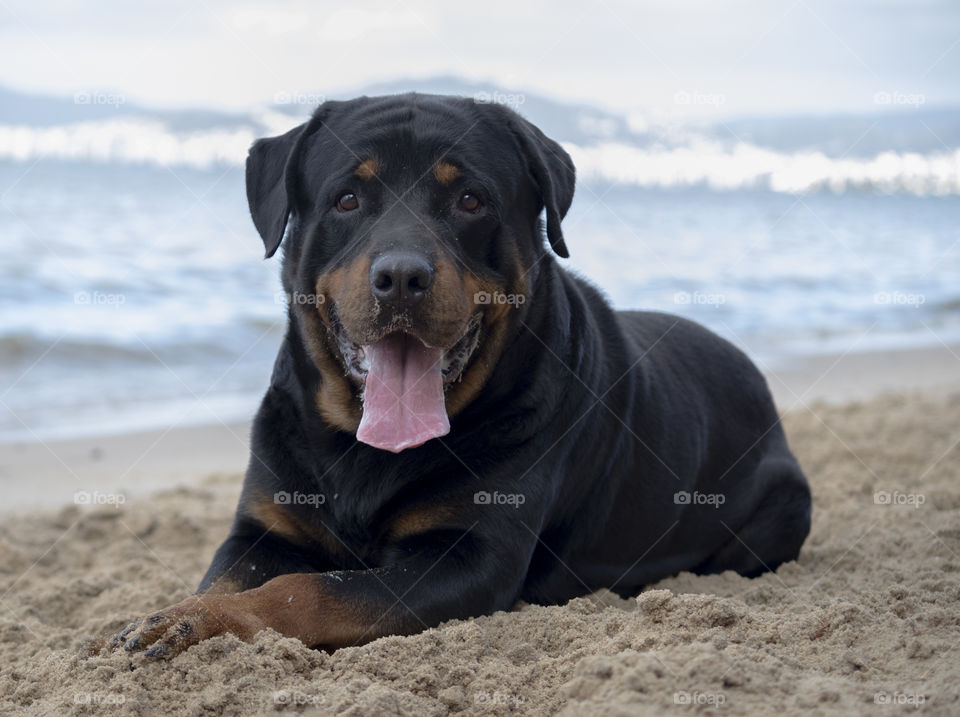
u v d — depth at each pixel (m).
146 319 10.51
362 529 3.47
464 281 3.35
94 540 5.20
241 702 2.52
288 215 3.60
